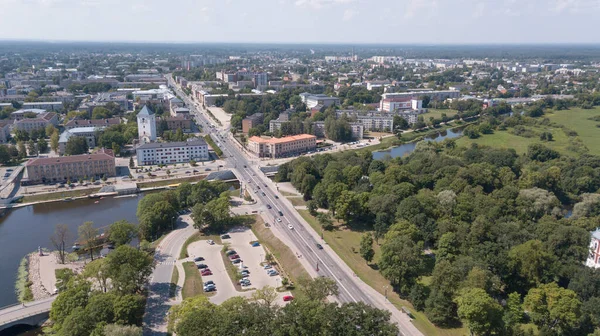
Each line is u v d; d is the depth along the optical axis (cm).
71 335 18912
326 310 19312
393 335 18238
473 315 19888
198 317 18688
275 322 18738
